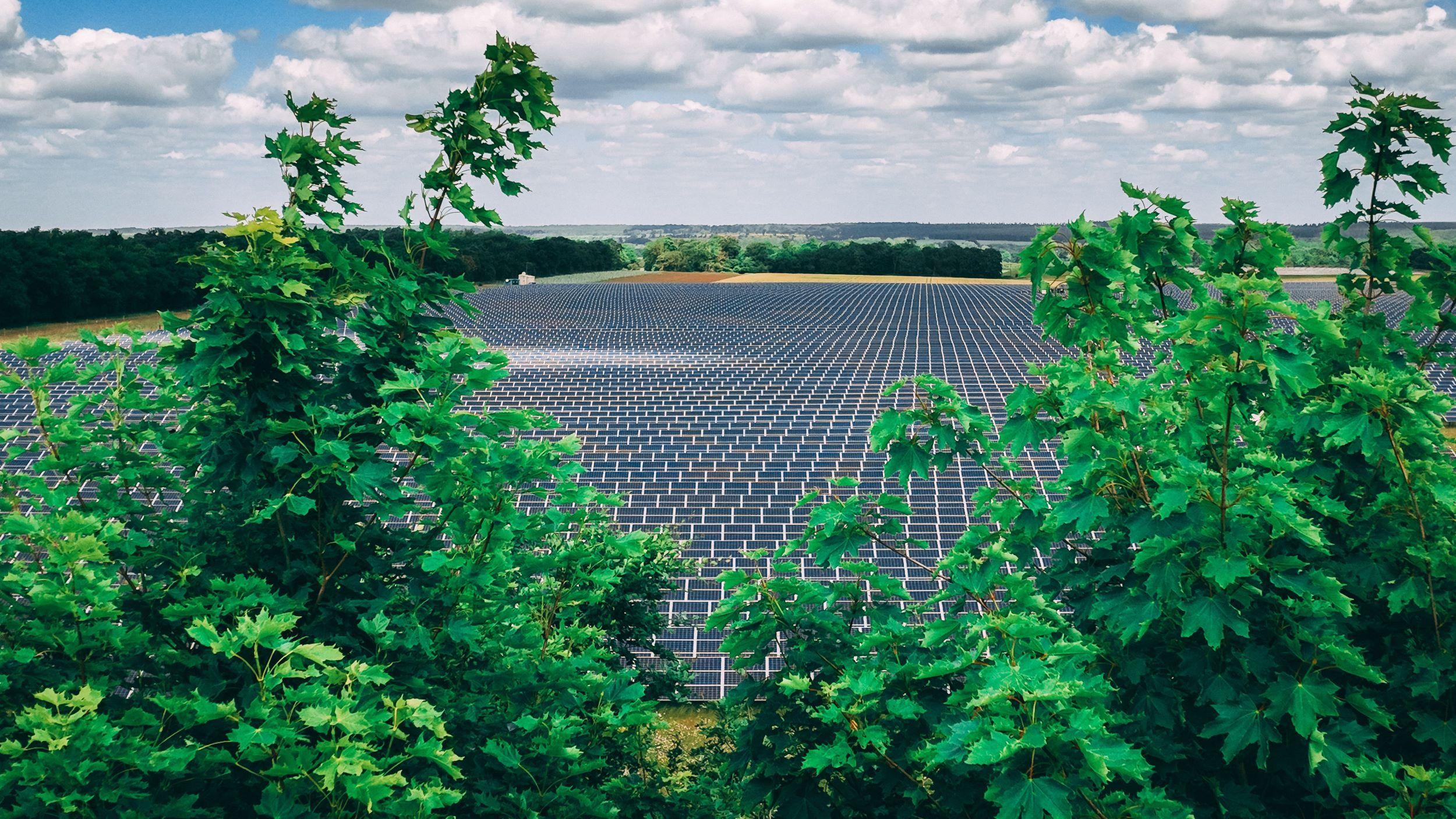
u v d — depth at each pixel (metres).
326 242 7.75
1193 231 7.57
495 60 8.17
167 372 8.22
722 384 46.22
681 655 21.80
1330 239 8.05
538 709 8.19
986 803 6.50
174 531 7.75
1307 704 5.93
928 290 125.56
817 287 133.38
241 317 6.88
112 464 7.94
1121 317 6.81
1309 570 6.57
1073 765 5.25
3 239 98.88
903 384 7.20
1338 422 6.46
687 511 28.06
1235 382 5.80
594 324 82.56
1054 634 6.65
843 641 7.30
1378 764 5.86
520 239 174.00
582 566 10.12
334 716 5.89
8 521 6.07
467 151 8.34
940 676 6.37
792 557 25.05
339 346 7.71
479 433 7.84
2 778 5.32
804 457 32.31
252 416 7.33
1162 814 5.52
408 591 7.87
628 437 35.06
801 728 7.08
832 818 6.95
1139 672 6.63
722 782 9.78
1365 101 7.54
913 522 25.88
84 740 5.45
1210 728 6.09
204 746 6.02
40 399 7.74
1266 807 6.86
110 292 105.81
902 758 6.49
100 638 6.20
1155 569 6.04
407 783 6.23
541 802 7.54
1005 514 7.34
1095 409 6.66
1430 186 7.47
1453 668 6.46
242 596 6.58
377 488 6.96
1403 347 7.94
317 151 8.00
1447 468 6.59
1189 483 5.86
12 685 6.16
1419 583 6.62
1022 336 68.50
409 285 7.85
